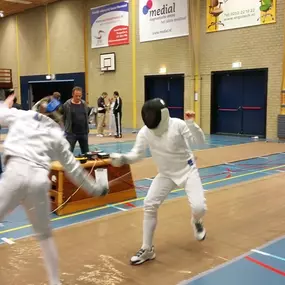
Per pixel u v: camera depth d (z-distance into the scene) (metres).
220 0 12.86
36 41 20.14
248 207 4.86
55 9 18.77
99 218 4.48
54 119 2.82
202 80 13.80
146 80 15.64
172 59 14.55
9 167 2.38
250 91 12.79
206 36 13.46
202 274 3.00
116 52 16.69
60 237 3.87
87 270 3.11
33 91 21.08
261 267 3.12
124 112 16.72
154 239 3.79
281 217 4.46
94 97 18.03
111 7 16.50
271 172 6.98
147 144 3.27
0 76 20.88
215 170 7.19
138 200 5.29
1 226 4.26
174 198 5.28
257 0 11.95
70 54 18.48
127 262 3.27
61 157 2.59
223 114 13.67
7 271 3.11
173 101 15.03
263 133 12.53
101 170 4.93
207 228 4.10
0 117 2.60
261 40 12.02
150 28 15.12
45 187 2.42
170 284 2.85
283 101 11.67
